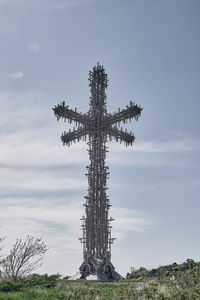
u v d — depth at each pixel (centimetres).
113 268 4200
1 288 2147
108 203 4594
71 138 5172
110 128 4941
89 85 5125
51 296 1852
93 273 4103
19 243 2744
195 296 1608
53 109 4712
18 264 2691
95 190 4619
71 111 4766
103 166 4722
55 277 2450
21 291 2058
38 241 2798
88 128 4866
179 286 1875
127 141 5150
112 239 4444
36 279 2388
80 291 1977
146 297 1683
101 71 5103
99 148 4791
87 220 4497
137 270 3956
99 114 4925
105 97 5050
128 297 1778
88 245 4409
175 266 3288
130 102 4766
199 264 3045
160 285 1962
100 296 1858
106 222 4488
